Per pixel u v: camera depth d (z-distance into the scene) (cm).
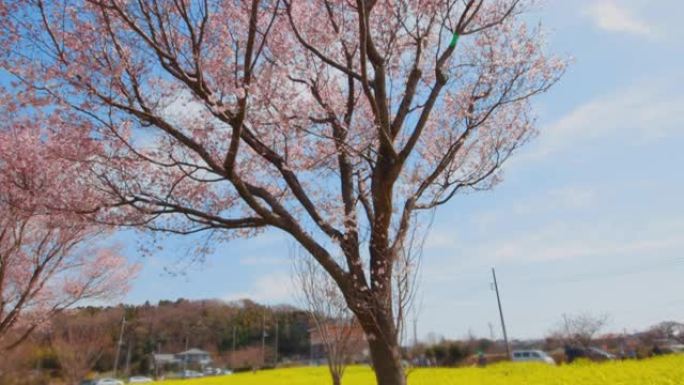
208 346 6016
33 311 1451
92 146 661
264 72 681
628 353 2764
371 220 666
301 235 630
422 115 626
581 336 3784
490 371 1686
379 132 617
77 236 1229
